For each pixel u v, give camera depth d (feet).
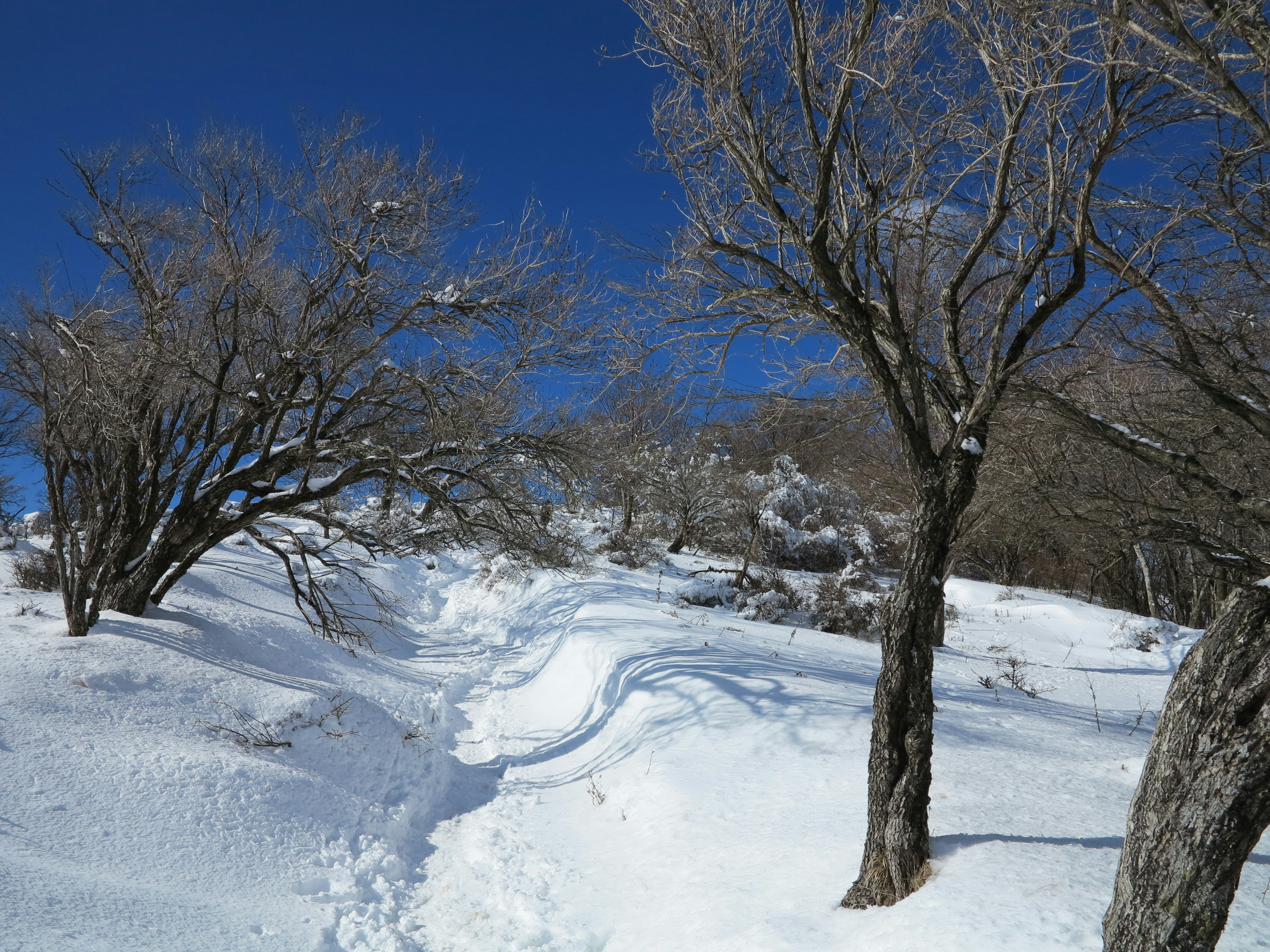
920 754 15.69
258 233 37.01
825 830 20.67
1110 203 17.67
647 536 96.84
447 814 28.99
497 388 37.88
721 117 16.20
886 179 16.58
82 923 14.98
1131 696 47.52
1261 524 18.06
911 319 19.10
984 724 30.94
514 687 48.44
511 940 18.69
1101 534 21.44
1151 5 11.50
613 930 18.45
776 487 87.04
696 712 31.83
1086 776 22.94
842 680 37.32
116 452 38.47
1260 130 11.50
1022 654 62.13
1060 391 17.48
